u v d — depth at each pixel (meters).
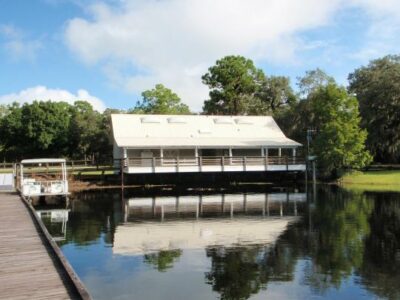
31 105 74.75
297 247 16.44
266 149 43.81
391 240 17.47
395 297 11.13
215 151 45.56
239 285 12.15
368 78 55.72
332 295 11.32
